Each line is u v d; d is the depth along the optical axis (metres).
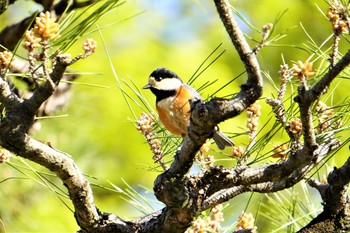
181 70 13.25
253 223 6.32
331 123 5.79
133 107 12.65
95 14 6.77
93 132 11.74
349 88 10.22
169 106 7.49
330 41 11.85
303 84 4.76
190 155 4.99
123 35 13.38
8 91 4.97
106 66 12.87
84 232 5.67
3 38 7.40
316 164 5.79
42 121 9.73
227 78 13.05
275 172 5.38
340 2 5.39
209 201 5.88
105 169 11.67
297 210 6.86
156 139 6.48
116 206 12.32
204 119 4.70
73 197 5.39
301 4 12.11
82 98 10.40
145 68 13.20
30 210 9.38
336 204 5.81
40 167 9.12
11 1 7.36
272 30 5.04
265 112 10.83
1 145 5.03
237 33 4.59
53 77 4.95
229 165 8.85
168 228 5.45
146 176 12.75
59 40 6.45
